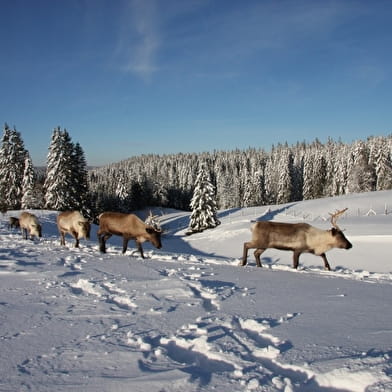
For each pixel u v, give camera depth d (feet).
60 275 28.94
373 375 10.87
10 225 87.15
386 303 20.61
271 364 12.91
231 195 321.93
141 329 16.61
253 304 20.68
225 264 39.06
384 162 223.10
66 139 147.23
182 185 370.12
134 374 12.15
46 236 72.28
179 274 30.53
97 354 13.84
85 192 157.38
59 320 17.97
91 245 55.11
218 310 19.49
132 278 28.12
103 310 19.61
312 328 16.16
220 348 14.01
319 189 292.81
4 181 157.69
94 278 28.04
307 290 24.72
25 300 21.66
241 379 11.62
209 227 155.33
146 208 327.47
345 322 16.97
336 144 369.71
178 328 16.70
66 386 11.43
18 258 37.52
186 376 11.76
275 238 37.17
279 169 313.53
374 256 75.66
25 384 11.58
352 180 229.25
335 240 36.32
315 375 11.57
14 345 14.82
